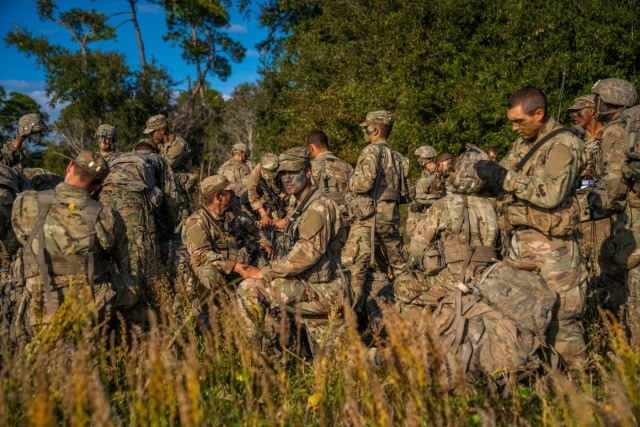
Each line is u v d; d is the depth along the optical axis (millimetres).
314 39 20906
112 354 2980
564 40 13336
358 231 5875
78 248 3453
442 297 3396
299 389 3197
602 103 4500
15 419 2391
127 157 5711
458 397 2896
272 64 25734
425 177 9141
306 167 4035
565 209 3291
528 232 3447
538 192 3162
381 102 16438
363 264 5812
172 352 3537
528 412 2826
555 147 3232
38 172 7066
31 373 2607
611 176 4199
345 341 3180
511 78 13672
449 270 4008
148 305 4035
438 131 14523
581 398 2301
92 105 32281
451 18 15523
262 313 4012
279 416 2848
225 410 2859
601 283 5008
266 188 7074
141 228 5426
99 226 3553
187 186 8281
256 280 4289
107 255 3811
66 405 2295
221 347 3770
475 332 3117
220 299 3391
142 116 33000
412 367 2439
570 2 13500
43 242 3398
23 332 3342
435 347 2445
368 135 6301
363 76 17703
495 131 14039
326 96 18141
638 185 4074
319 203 3963
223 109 38438
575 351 3410
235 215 4934
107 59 32031
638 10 12828
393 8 17344
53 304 3379
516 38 14000
